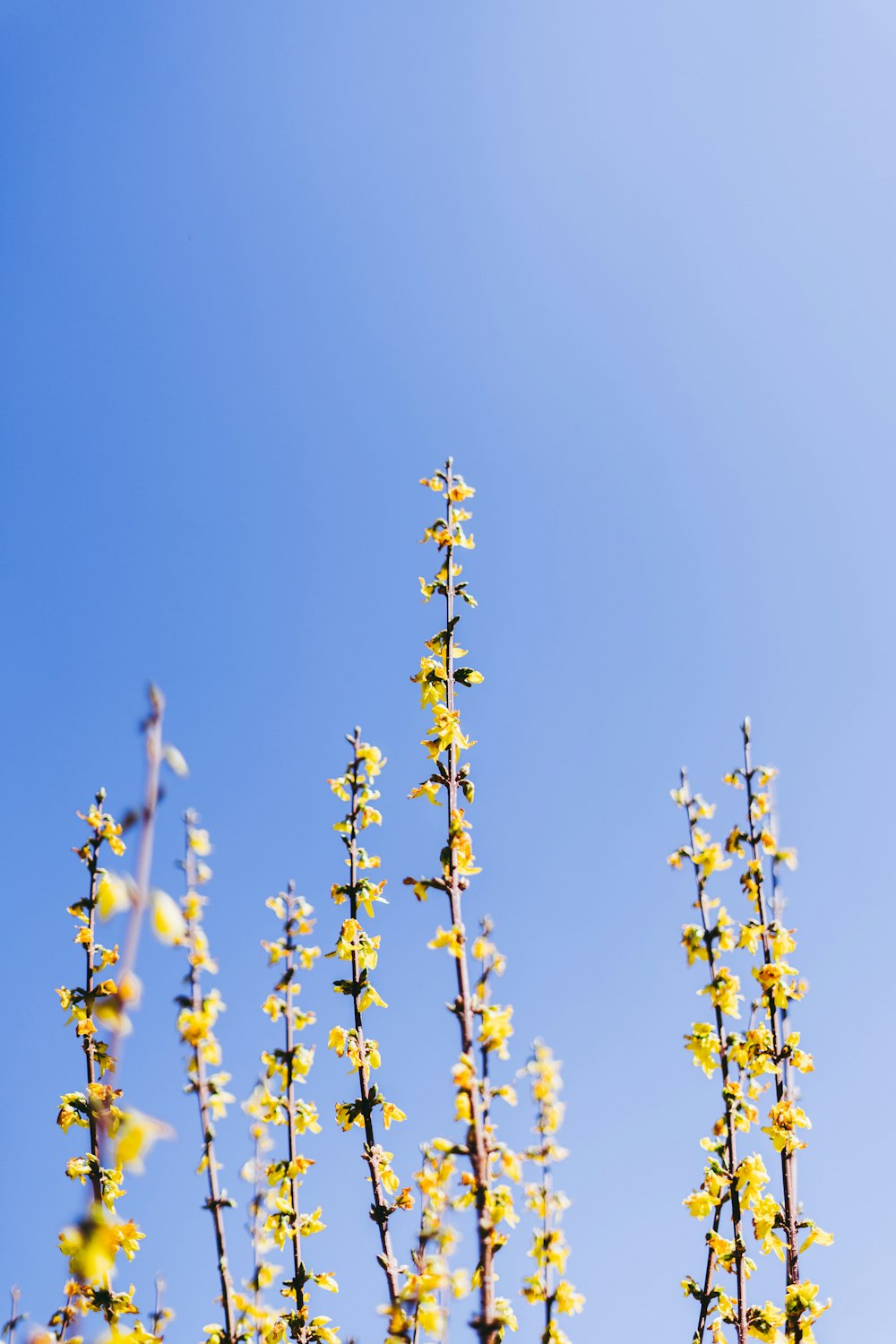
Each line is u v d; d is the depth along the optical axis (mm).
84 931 1987
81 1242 1697
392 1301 1944
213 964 1888
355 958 2018
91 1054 1962
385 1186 1988
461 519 2080
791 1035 2006
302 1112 1963
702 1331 1952
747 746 2066
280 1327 1935
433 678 2037
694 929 1981
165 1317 1941
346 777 2059
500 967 1923
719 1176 1963
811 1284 1958
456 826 1981
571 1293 1865
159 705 1711
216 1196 1881
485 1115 1899
